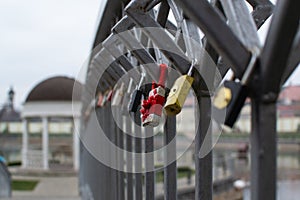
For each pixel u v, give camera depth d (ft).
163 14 6.68
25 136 79.36
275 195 3.87
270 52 3.68
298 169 86.02
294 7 3.47
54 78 79.61
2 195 46.39
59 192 55.57
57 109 75.46
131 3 5.75
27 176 72.64
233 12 4.32
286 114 114.01
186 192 52.80
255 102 3.91
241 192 61.77
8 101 157.17
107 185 14.51
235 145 103.40
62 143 97.66
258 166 3.88
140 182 10.11
